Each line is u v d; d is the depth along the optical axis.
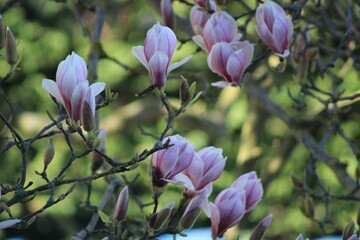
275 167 11.13
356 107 9.94
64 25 18.09
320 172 16.48
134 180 6.95
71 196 16.80
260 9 5.60
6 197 11.46
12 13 17.70
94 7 8.56
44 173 4.70
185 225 4.67
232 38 5.62
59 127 4.43
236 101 15.66
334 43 9.91
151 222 4.65
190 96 4.62
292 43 7.35
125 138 17.33
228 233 9.68
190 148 4.53
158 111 14.02
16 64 4.82
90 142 4.40
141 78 18.06
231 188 4.70
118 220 4.78
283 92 14.19
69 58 4.29
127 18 16.56
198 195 4.64
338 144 15.70
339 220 16.17
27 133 14.14
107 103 4.61
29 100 17.78
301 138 8.92
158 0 9.60
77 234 6.40
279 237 17.42
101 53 8.27
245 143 11.80
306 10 8.61
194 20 6.26
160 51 4.57
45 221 19.38
